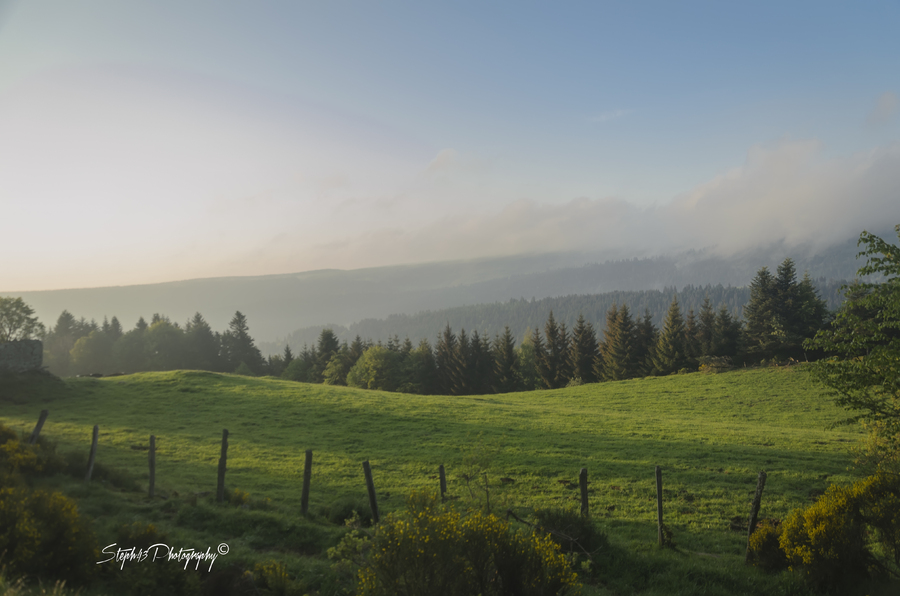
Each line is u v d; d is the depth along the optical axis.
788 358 78.69
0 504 9.39
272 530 14.65
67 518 9.69
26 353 46.53
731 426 43.22
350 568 10.11
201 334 126.31
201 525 14.60
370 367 96.50
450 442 35.44
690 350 90.69
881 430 14.47
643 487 25.36
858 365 13.74
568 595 8.05
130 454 28.94
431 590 7.27
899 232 13.42
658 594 11.20
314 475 27.05
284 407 46.38
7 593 6.95
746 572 12.25
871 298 13.60
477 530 8.05
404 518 8.59
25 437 20.55
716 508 22.19
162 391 50.03
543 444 34.94
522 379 107.31
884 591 10.00
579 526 14.00
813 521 11.59
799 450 33.50
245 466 28.27
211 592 9.90
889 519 10.93
